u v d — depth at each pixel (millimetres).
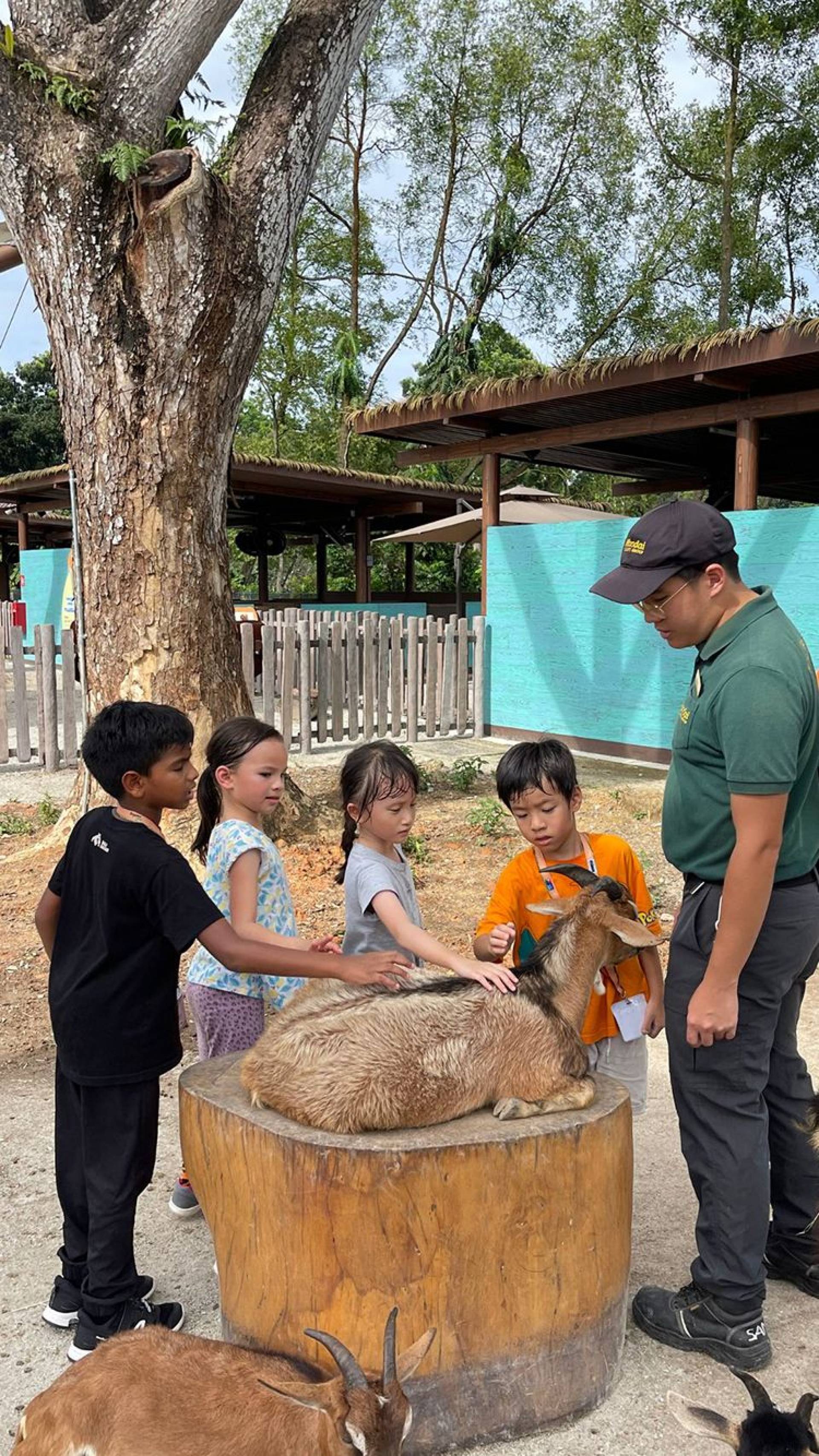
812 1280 3234
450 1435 2592
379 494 20219
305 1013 2734
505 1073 2658
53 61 6879
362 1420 1905
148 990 2861
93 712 7492
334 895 6918
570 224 32250
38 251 6996
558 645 12203
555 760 3189
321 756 11602
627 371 9781
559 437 11703
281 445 35750
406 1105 2551
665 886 7340
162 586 7242
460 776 10227
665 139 30672
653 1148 4117
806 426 11930
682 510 2793
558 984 2748
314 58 7293
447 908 6879
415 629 12633
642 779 10500
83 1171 2943
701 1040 2738
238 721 3432
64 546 29891
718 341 9047
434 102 31156
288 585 39406
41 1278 3301
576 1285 2652
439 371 28750
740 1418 2697
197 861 6914
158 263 6781
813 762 2758
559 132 31188
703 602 2787
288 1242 2553
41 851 7859
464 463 34219
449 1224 2506
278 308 34688
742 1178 2854
